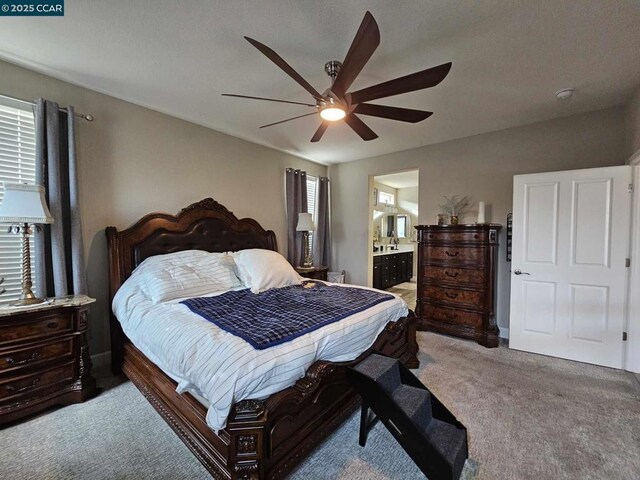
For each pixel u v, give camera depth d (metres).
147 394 2.08
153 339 1.87
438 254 3.74
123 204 2.85
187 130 3.34
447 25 1.76
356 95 1.83
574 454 1.66
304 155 4.77
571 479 1.49
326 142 4.07
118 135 2.81
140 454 1.65
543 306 3.06
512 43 1.93
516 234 3.19
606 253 2.76
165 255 2.85
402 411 1.50
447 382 2.48
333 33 1.85
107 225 2.75
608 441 1.76
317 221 5.17
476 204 3.75
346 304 2.29
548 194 3.02
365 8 1.63
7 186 1.97
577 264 2.89
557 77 2.36
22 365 1.93
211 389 1.35
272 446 1.42
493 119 3.23
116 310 2.45
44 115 2.29
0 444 1.71
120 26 1.81
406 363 2.67
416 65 2.18
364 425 1.75
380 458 1.65
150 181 3.04
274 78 2.43
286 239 4.61
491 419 1.98
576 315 2.90
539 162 3.31
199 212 3.33
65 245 2.43
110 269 2.66
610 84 2.46
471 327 3.48
